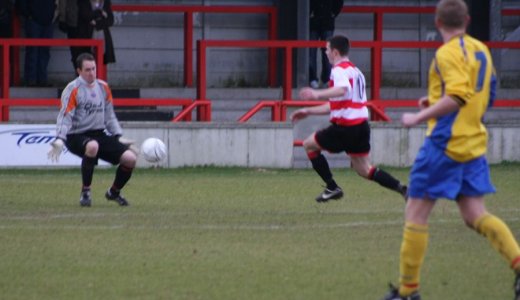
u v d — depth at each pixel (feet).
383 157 177.99
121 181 116.57
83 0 187.93
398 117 211.20
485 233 65.26
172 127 171.22
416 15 233.96
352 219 106.11
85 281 73.82
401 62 232.94
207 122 173.37
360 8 224.53
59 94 200.95
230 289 71.20
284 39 220.43
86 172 115.34
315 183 147.54
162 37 223.71
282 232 96.68
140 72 223.10
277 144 175.52
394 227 100.22
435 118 62.95
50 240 91.35
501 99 217.15
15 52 208.64
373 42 193.36
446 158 63.31
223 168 172.86
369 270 78.02
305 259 82.58
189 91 210.38
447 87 62.44
